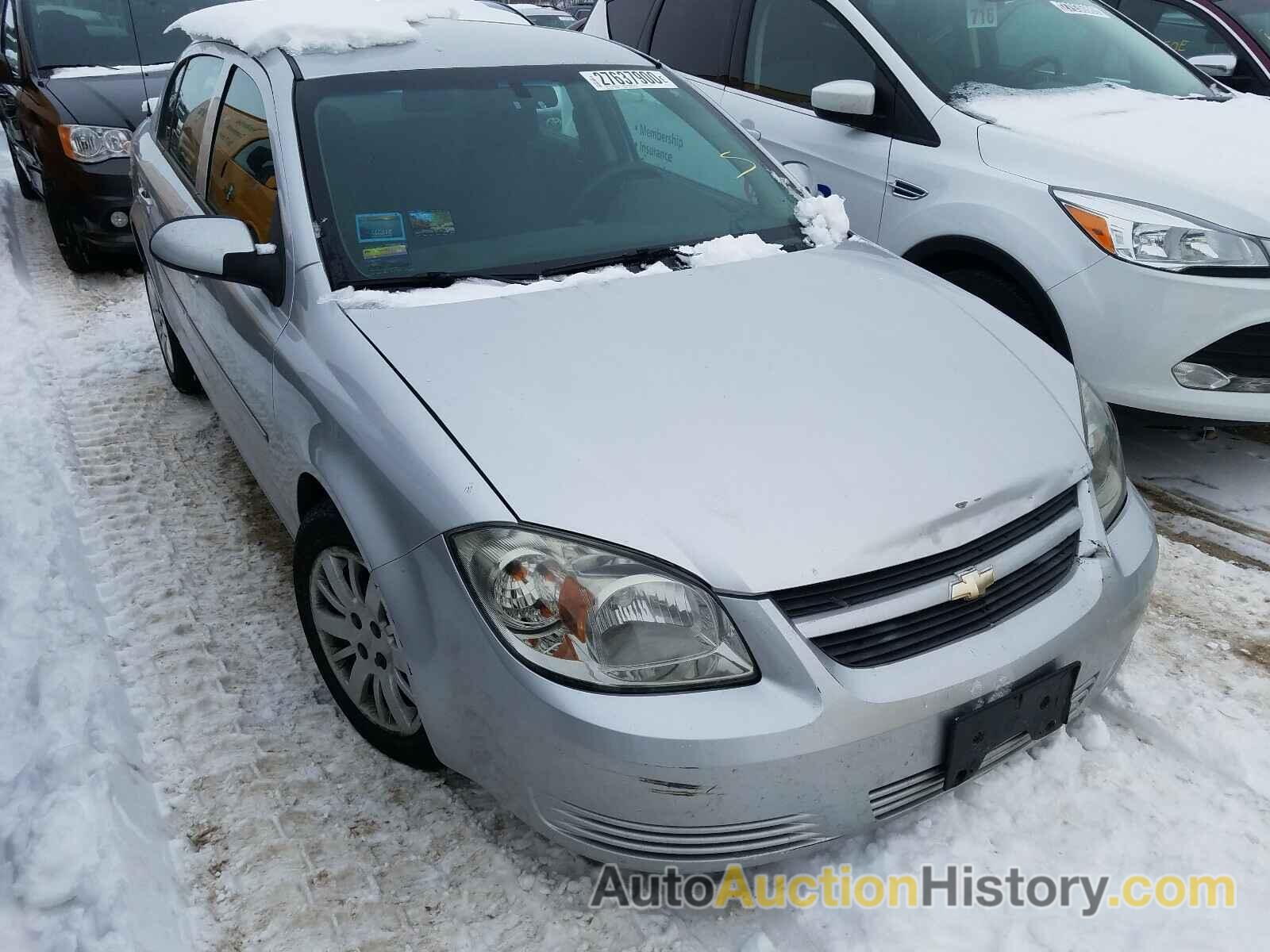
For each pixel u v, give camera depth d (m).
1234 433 4.13
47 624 2.81
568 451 1.95
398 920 2.04
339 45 3.00
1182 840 2.15
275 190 2.68
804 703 1.76
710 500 1.88
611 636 1.77
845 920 2.00
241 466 3.93
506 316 2.37
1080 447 2.24
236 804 2.32
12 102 7.24
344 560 2.38
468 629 1.86
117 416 4.38
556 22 9.91
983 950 1.93
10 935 1.87
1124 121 3.77
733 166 3.16
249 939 1.99
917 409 2.16
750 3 4.71
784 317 2.45
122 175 5.98
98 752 2.31
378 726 2.40
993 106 3.88
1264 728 2.46
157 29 6.86
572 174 2.87
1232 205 3.23
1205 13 5.54
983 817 2.21
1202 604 2.99
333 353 2.30
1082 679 2.12
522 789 1.92
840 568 1.82
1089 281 3.38
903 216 3.94
